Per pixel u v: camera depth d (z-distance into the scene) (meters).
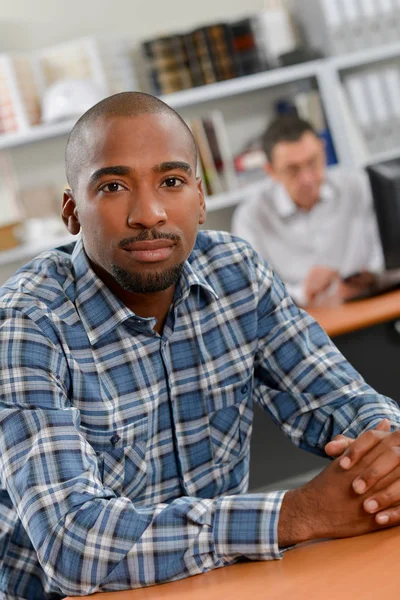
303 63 4.12
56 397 1.28
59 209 3.99
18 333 1.30
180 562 1.14
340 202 3.83
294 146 3.74
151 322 1.39
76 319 1.36
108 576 1.13
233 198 4.00
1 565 1.41
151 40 3.94
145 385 1.40
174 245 1.28
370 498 1.15
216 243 1.57
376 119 4.11
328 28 4.11
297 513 1.15
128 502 1.18
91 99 3.72
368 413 1.41
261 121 4.41
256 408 2.71
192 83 3.99
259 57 4.07
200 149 3.99
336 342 2.78
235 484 1.51
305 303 3.37
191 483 1.46
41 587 1.43
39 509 1.17
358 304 3.06
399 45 4.16
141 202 1.25
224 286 1.52
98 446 1.36
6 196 3.95
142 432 1.39
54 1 4.14
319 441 1.47
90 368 1.35
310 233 3.83
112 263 1.29
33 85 3.88
